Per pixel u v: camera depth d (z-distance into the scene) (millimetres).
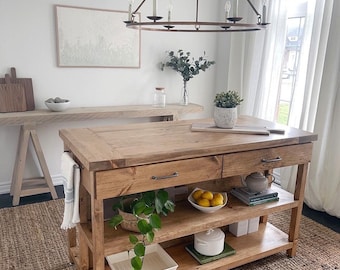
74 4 2953
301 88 2928
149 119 3549
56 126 3121
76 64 3074
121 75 3324
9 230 2340
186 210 1864
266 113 3301
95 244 1474
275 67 3160
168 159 1525
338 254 2166
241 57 3451
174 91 3693
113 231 1637
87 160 1362
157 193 1675
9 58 2795
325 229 2498
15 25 2764
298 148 1927
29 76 2906
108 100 3320
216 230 1957
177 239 2014
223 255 1895
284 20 3016
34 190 2801
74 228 1976
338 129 2547
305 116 2812
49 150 3139
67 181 1611
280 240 2113
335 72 2537
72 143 1617
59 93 3072
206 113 4008
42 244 2186
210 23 1354
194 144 1664
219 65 3906
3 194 2980
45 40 2908
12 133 2947
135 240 1520
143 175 1481
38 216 2555
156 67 3508
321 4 2604
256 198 1970
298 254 2156
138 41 3324
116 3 3133
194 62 3662
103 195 1414
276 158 1857
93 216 1442
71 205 1630
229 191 2184
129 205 1711
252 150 1768
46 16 2867
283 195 2121
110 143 1637
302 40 2875
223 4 3734
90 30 3064
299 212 2061
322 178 2723
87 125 3262
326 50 2559
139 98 3488
